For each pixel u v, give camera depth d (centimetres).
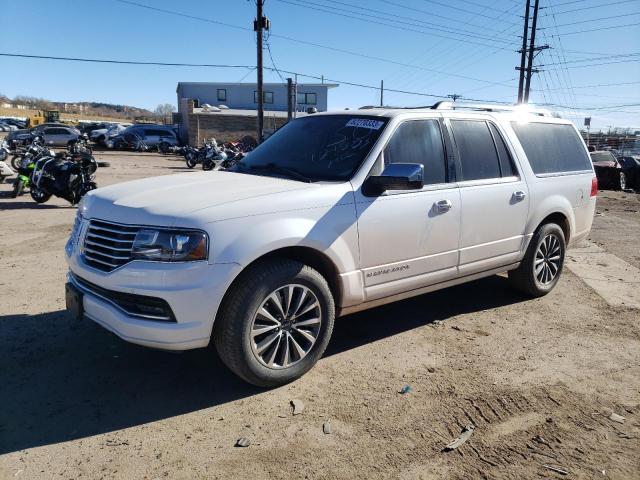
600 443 316
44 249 745
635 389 382
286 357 366
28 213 1054
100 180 1786
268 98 4838
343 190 384
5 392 355
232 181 399
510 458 300
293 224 353
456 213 451
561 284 641
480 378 392
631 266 747
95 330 457
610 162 2119
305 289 366
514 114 539
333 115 475
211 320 328
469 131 483
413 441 313
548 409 352
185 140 4328
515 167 513
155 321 324
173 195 361
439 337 466
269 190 367
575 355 436
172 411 339
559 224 587
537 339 468
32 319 479
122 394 358
